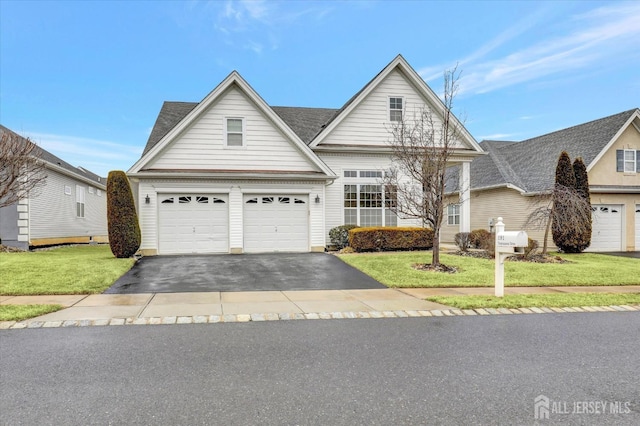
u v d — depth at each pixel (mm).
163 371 4180
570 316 6754
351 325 6105
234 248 15289
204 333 5609
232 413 3285
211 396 3600
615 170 19469
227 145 15648
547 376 4141
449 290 9023
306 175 15609
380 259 13039
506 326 6102
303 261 13047
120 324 6023
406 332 5734
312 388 3789
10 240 16703
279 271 11305
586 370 4320
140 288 8945
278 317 6531
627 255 17266
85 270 10469
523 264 12750
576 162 17703
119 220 13500
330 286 9398
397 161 16062
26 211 16766
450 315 6773
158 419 3174
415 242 16062
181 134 15336
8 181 15469
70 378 3969
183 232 15062
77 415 3219
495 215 21422
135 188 17516
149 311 6812
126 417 3197
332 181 16328
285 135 15961
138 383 3867
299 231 15883
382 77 17469
